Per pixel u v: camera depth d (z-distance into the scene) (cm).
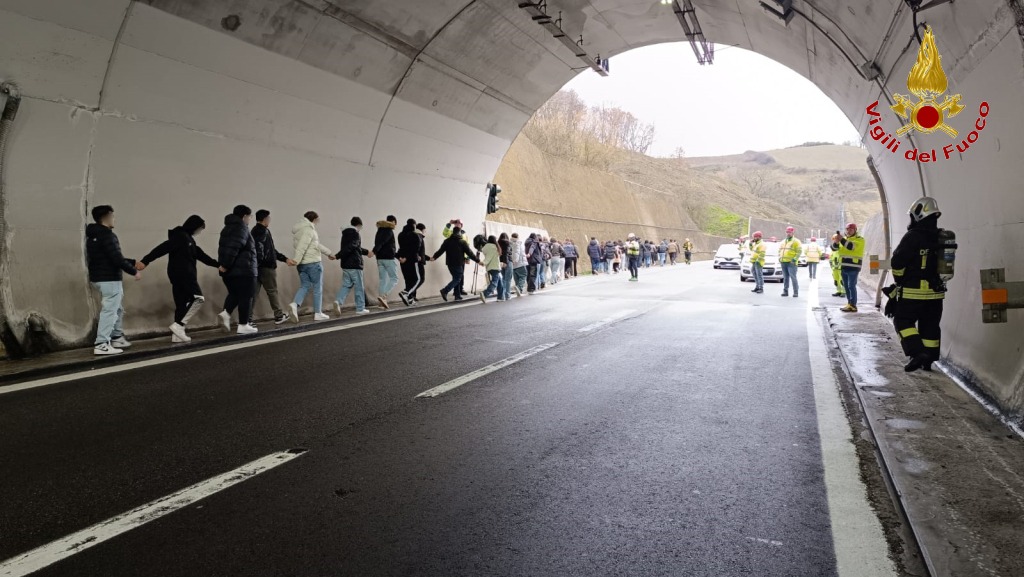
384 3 1053
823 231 11181
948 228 690
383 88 1250
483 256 1569
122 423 491
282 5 931
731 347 855
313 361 743
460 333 972
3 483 374
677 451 436
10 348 720
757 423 503
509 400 571
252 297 920
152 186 907
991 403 508
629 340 912
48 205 771
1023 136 452
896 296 645
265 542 304
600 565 285
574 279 2494
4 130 713
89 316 811
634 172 7125
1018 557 274
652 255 3856
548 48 1509
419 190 1570
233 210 998
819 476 390
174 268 820
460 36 1271
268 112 1056
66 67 756
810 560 289
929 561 273
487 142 1764
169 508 342
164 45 838
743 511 341
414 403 559
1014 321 485
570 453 432
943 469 379
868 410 508
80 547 298
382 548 299
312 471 396
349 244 1159
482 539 309
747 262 2222
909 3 529
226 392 591
